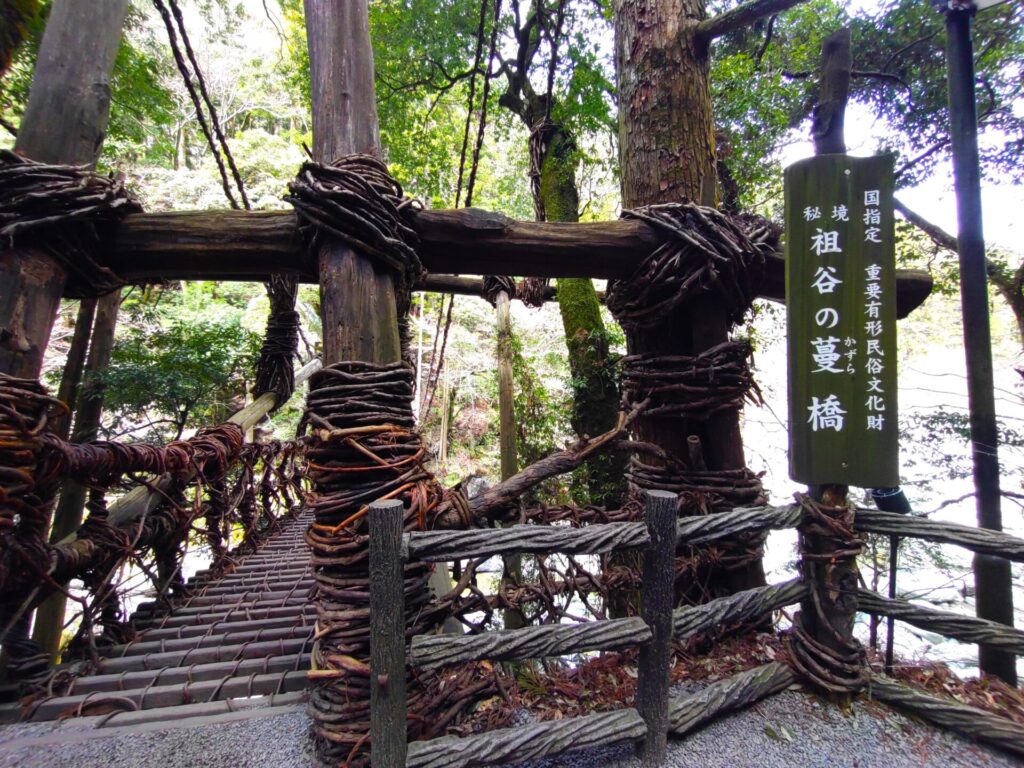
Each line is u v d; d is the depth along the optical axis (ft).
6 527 4.88
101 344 13.61
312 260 5.98
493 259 6.57
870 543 12.02
